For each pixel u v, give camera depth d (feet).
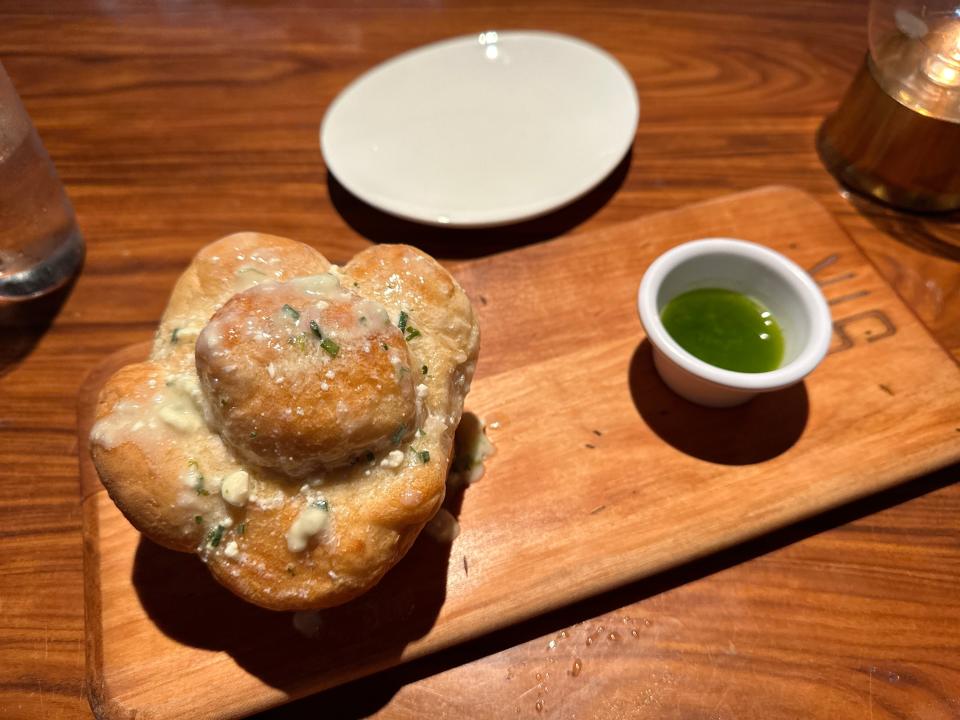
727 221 1.09
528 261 1.05
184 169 1.21
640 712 0.74
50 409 0.95
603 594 0.81
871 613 0.80
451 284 0.77
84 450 0.89
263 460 0.64
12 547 0.85
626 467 0.87
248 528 0.65
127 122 1.27
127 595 0.79
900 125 1.05
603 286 1.02
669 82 1.32
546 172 1.14
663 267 0.89
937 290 1.06
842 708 0.74
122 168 1.21
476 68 1.27
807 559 0.83
